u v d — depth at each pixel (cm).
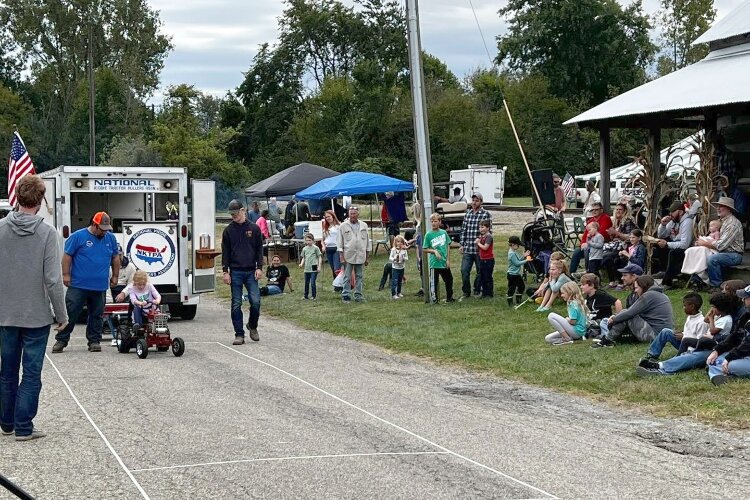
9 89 7881
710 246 1648
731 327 1113
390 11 8538
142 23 8075
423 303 1908
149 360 1316
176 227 1770
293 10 8506
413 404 1019
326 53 8556
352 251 1992
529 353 1331
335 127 7081
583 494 682
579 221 2462
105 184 1730
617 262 1820
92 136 4806
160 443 829
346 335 1591
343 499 665
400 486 697
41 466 754
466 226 1911
